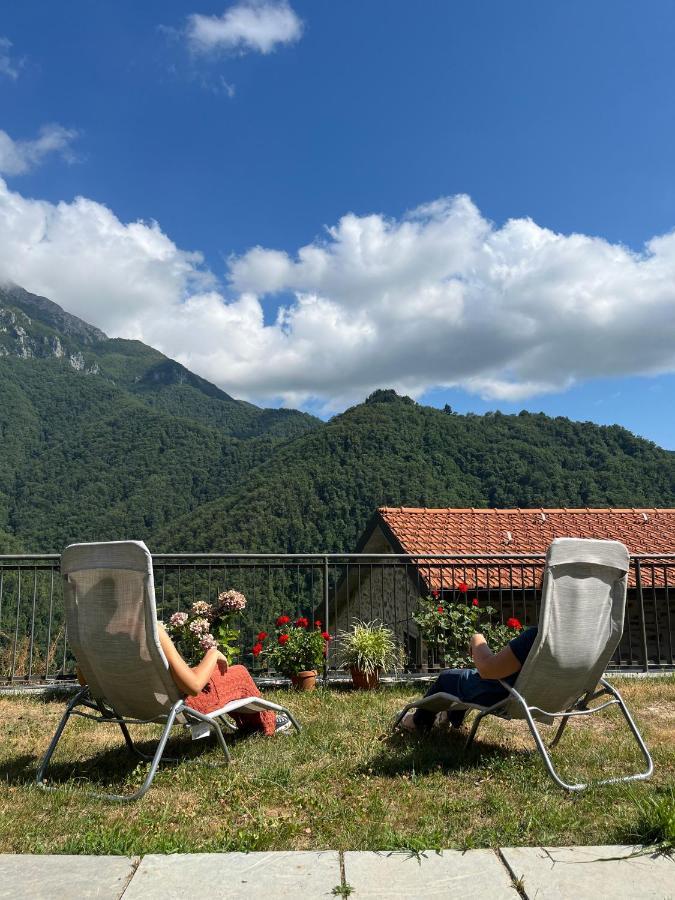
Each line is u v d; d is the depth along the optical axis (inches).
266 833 101.1
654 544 529.3
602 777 133.1
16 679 252.5
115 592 133.6
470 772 137.2
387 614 525.0
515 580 414.9
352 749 156.4
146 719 143.9
